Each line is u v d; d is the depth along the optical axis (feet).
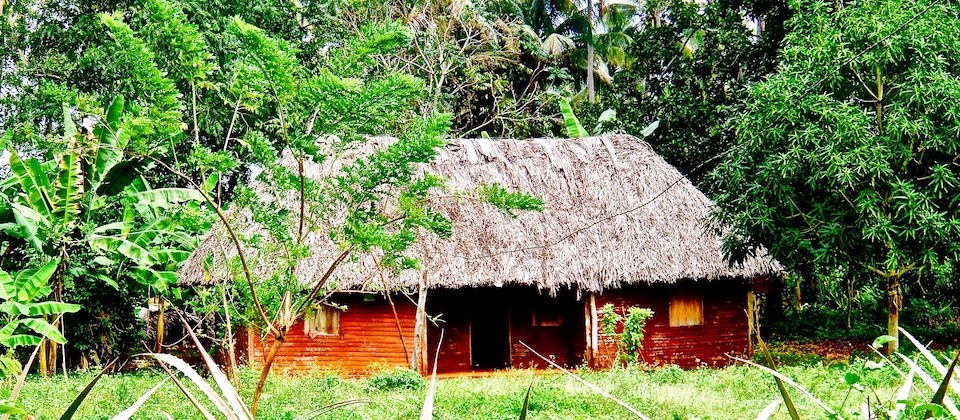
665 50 69.56
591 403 30.45
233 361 26.68
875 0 40.45
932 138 38.86
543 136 84.94
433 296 53.21
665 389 34.37
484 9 77.15
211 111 52.01
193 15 52.65
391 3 70.79
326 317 49.37
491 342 59.93
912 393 26.37
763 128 41.27
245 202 25.11
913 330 59.36
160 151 23.80
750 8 63.62
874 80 42.47
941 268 44.21
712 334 52.24
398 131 60.90
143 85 23.18
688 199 52.16
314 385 37.78
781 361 49.65
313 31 63.26
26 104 56.90
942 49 39.50
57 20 60.80
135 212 41.73
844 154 38.58
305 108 22.91
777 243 42.50
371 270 44.86
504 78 81.30
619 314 50.65
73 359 54.49
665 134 69.36
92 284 51.42
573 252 48.62
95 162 36.01
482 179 51.93
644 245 49.26
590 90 94.43
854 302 67.92
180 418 27.25
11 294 31.71
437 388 37.06
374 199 24.77
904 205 38.91
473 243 48.11
